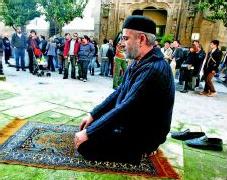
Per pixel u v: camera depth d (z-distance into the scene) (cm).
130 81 230
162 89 213
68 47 945
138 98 210
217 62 846
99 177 251
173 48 1080
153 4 1781
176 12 1728
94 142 227
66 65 952
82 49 921
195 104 704
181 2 1698
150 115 219
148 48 223
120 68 800
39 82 817
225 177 282
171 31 1762
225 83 1245
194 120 534
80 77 953
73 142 324
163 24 2120
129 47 221
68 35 949
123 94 238
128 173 263
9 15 1820
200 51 892
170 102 221
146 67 216
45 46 1170
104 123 216
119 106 214
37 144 310
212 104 726
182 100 745
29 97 580
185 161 312
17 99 548
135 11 1930
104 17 1925
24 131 349
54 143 317
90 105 561
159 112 220
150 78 211
